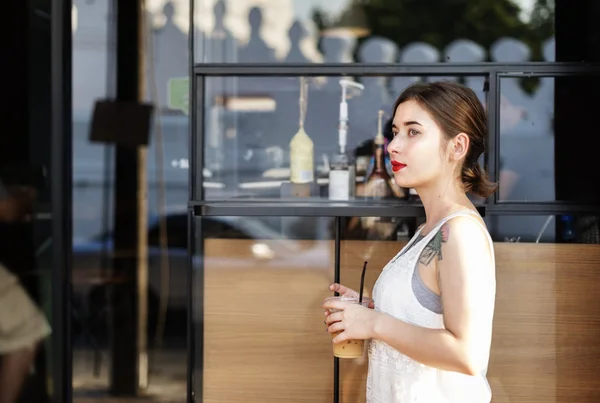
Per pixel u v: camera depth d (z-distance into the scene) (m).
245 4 2.99
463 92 1.82
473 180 1.84
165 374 3.67
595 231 2.55
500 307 2.57
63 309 3.36
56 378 3.32
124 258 3.85
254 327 2.64
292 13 2.99
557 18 2.85
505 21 2.90
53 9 3.37
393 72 2.62
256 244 2.63
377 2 2.97
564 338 2.57
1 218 3.32
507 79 2.73
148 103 3.74
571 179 2.72
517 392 2.58
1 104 3.36
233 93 2.84
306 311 2.62
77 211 3.75
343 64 2.63
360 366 2.60
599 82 2.69
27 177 3.36
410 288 1.71
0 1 3.33
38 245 3.34
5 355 3.25
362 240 2.60
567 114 2.72
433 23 2.95
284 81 2.83
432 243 1.69
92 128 3.73
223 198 2.77
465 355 1.58
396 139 1.84
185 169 3.77
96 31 3.70
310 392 2.63
